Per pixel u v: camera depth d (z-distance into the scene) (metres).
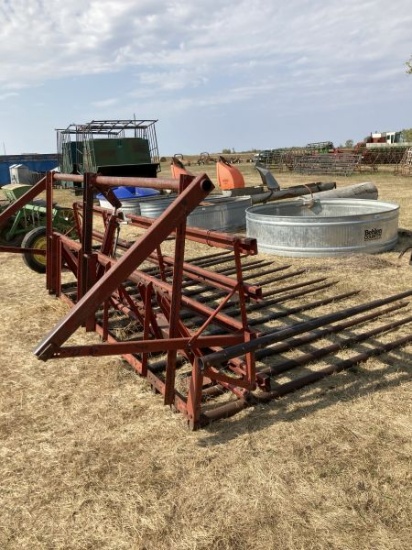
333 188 12.22
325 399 3.42
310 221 7.39
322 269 6.77
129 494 2.57
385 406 3.29
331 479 2.62
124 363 4.12
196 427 3.11
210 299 5.65
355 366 3.88
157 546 2.25
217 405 3.40
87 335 4.73
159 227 2.69
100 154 17.02
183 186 2.80
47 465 2.84
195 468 2.75
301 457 2.80
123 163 17.50
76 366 4.09
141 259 2.67
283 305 5.43
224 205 9.99
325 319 3.77
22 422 3.30
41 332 4.89
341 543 2.21
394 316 4.88
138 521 2.39
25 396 3.64
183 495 2.55
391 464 2.71
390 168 27.55
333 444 2.90
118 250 7.46
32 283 6.68
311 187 11.84
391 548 2.18
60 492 2.61
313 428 3.07
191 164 37.16
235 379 3.23
